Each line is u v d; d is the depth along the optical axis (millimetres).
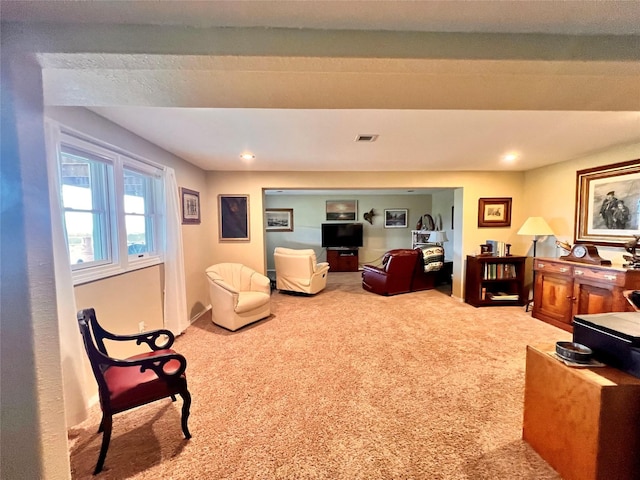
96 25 906
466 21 920
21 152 883
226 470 1471
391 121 2291
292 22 923
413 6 853
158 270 3041
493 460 1509
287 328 3477
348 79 1051
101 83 1074
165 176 3092
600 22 921
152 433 1736
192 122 2320
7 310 884
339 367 2512
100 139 2191
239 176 4449
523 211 4605
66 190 2025
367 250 8219
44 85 1083
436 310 4172
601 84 1095
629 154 2988
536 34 971
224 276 3939
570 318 3240
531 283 4477
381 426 1771
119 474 1449
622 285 2680
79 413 1762
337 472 1448
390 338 3146
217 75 1020
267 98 1229
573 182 3691
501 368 2467
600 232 3307
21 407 905
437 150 3221
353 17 901
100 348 1818
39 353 920
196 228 3996
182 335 3260
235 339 3143
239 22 924
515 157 3576
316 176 4512
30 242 901
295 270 5133
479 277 4289
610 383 1234
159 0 822
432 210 8109
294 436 1699
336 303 4609
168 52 930
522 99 1228
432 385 2213
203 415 1896
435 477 1414
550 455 1465
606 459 1247
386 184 4559
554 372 1438
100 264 2260
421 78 1040
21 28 878
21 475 917
